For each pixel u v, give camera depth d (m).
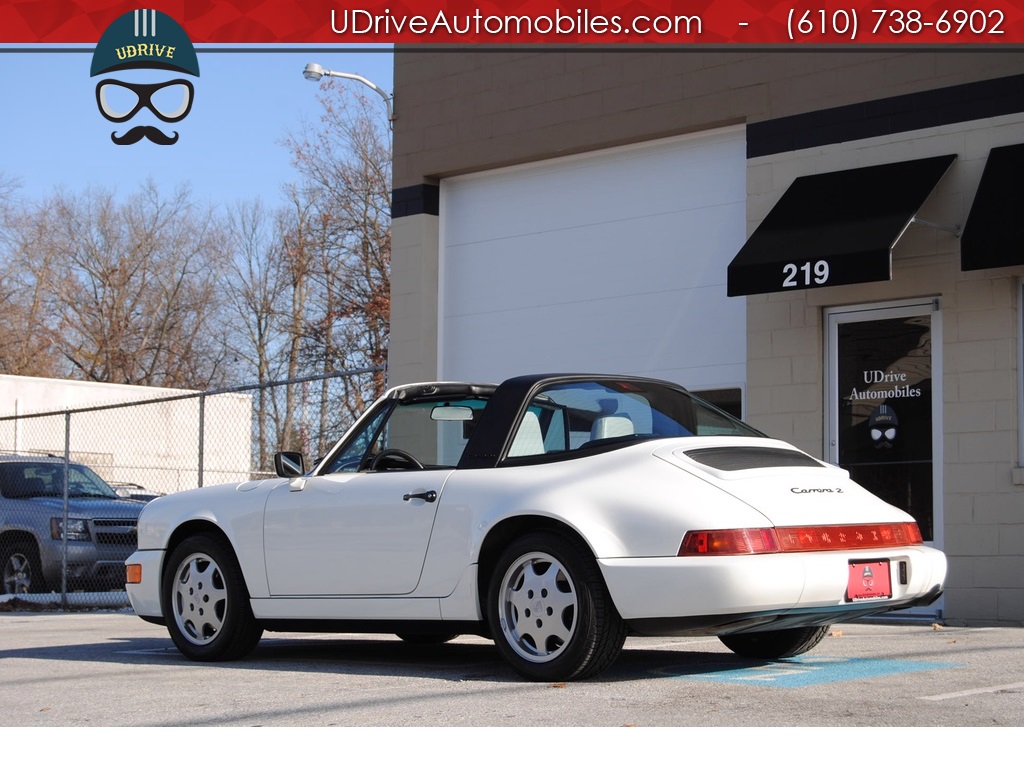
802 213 10.87
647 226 12.55
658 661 7.07
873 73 11.01
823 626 7.02
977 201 9.91
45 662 7.73
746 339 11.60
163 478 28.64
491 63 13.53
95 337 48.06
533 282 13.36
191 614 7.70
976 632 9.05
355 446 7.35
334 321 38.91
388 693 5.79
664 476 6.01
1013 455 10.05
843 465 11.03
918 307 10.71
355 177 39.50
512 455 6.58
